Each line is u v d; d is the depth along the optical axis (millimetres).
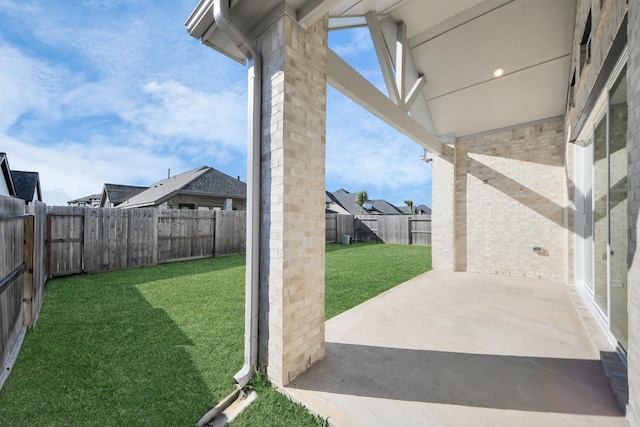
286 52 2572
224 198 14992
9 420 2104
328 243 14547
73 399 2316
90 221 6855
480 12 4824
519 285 5980
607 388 2525
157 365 2789
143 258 7738
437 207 7934
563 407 2295
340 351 3162
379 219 15320
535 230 6723
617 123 3002
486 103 6543
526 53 5281
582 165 5715
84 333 3447
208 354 2992
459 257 7613
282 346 2553
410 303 4773
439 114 7191
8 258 2945
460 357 3039
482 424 2121
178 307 4379
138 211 7680
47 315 4027
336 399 2381
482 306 4637
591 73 3281
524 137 6875
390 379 2652
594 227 4426
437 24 5129
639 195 1872
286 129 2576
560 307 4586
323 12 2559
